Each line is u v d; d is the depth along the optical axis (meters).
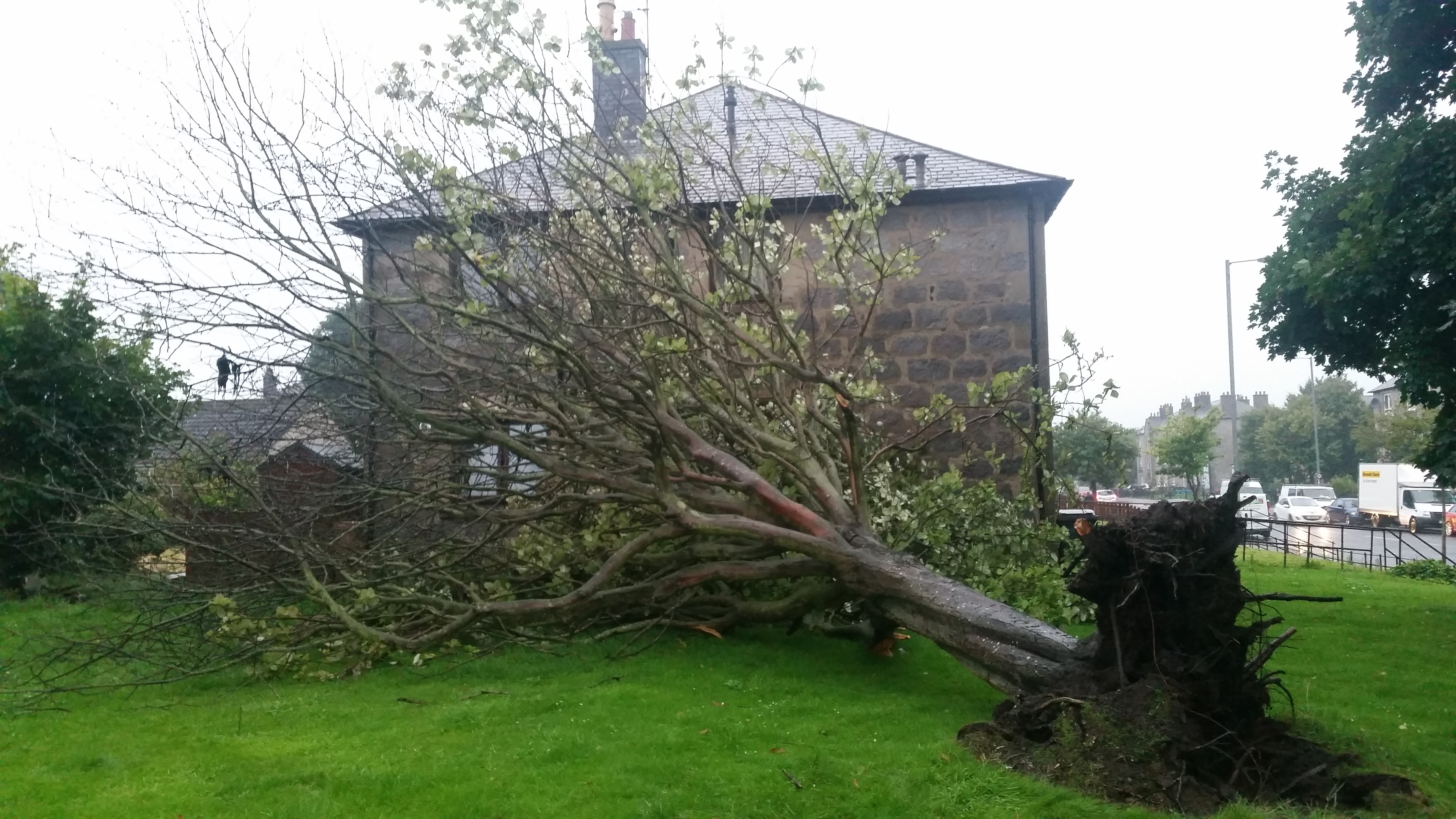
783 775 4.39
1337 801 4.24
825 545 6.79
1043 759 4.52
